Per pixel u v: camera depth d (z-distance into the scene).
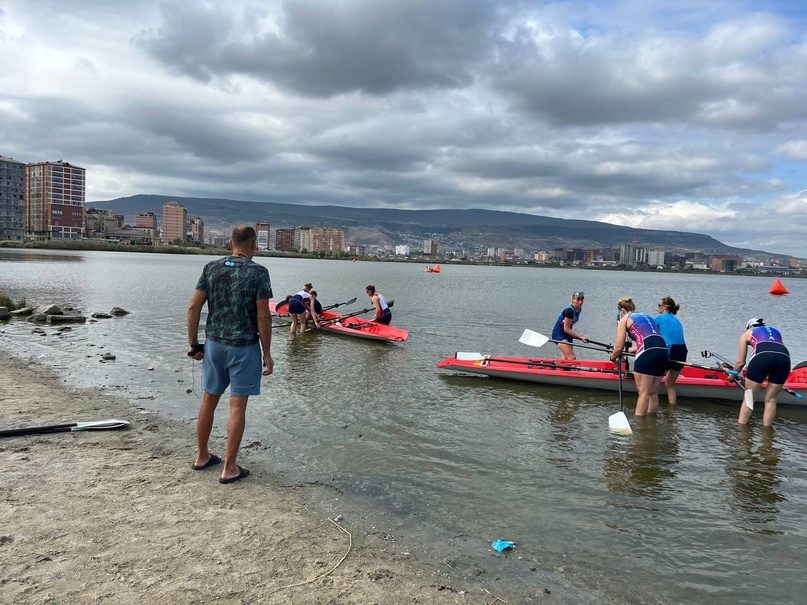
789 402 10.02
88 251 147.38
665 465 6.86
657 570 4.46
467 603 3.74
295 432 7.48
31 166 190.12
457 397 9.89
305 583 3.75
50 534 4.16
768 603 4.09
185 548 4.09
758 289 83.00
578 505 5.61
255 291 5.18
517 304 33.66
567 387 10.99
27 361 11.55
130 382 9.95
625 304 9.30
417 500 5.52
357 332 16.50
